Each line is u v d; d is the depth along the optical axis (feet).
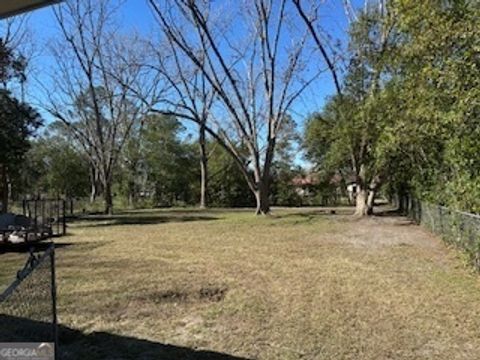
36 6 12.01
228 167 111.65
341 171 102.47
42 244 35.73
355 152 57.11
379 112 41.83
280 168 111.14
